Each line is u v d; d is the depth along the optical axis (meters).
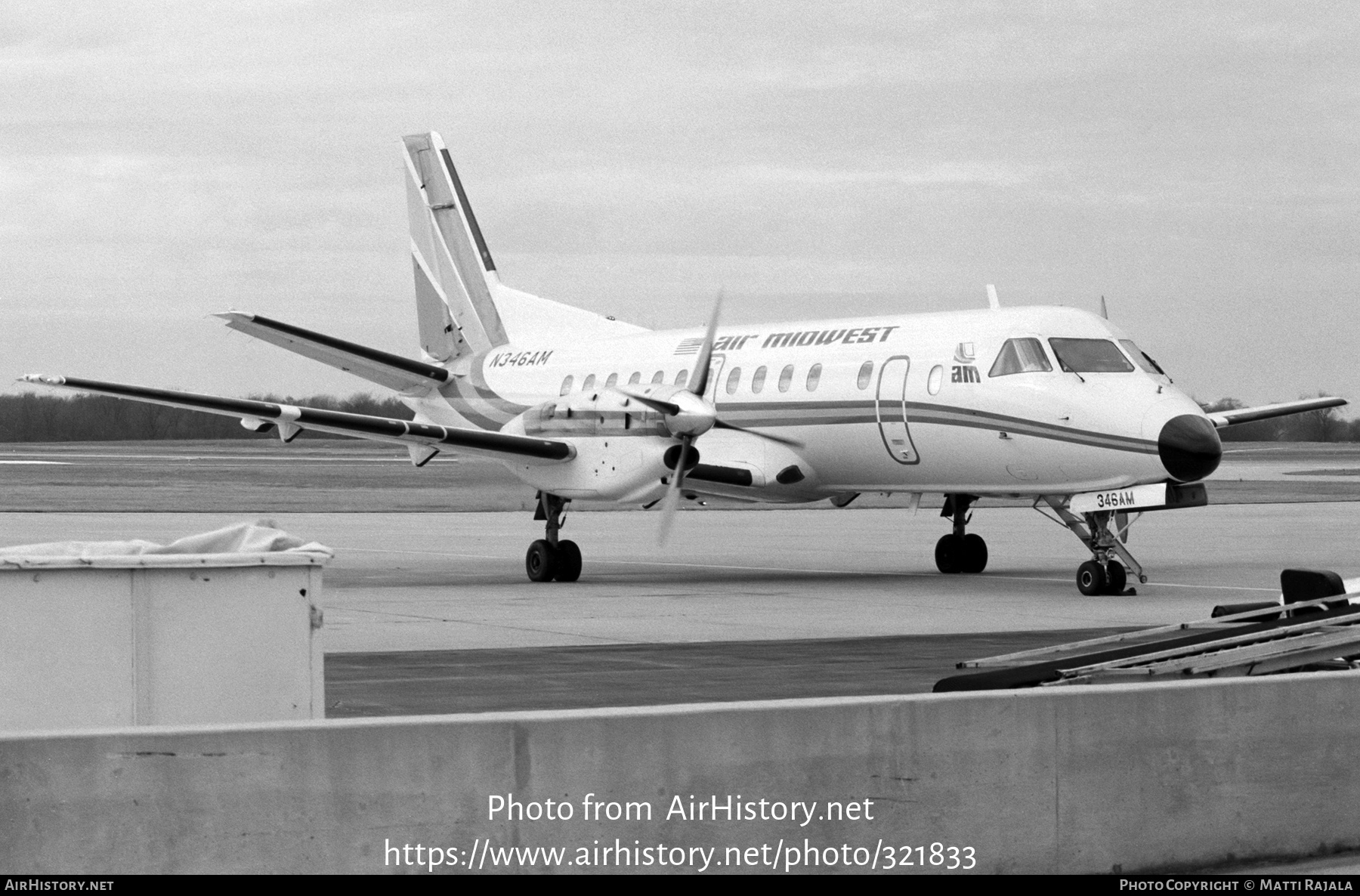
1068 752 12.62
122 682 14.17
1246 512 80.12
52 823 10.45
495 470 43.62
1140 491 36.56
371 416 39.34
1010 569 47.25
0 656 13.83
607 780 11.51
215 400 37.56
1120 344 39.16
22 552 14.55
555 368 52.62
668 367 48.09
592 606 34.91
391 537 63.81
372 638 28.52
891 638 28.31
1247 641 18.03
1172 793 12.94
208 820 10.70
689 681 22.64
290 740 10.88
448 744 11.18
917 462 41.31
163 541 58.22
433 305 59.41
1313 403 49.22
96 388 35.75
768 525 76.19
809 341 44.50
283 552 14.87
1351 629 17.89
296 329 47.34
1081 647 19.62
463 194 58.06
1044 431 37.81
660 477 39.78
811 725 11.97
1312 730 13.48
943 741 12.27
